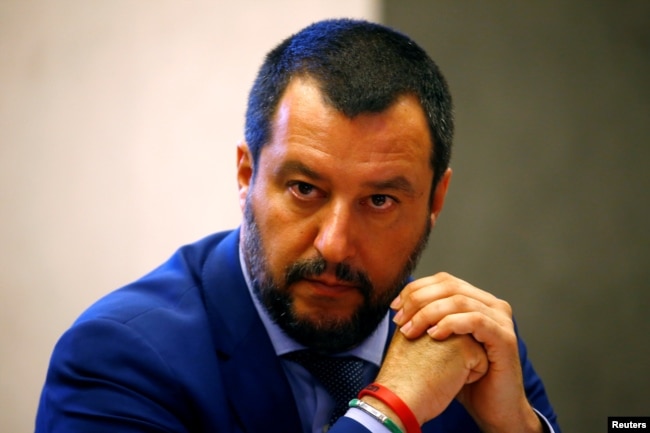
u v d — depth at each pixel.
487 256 9.68
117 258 9.28
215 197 9.23
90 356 4.27
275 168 4.19
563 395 9.75
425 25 9.46
